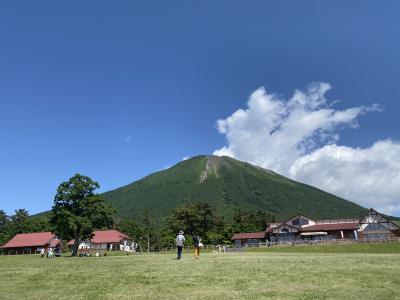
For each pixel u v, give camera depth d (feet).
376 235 393.09
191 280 66.49
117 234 485.97
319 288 58.34
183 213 552.41
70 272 82.84
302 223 441.27
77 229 258.16
